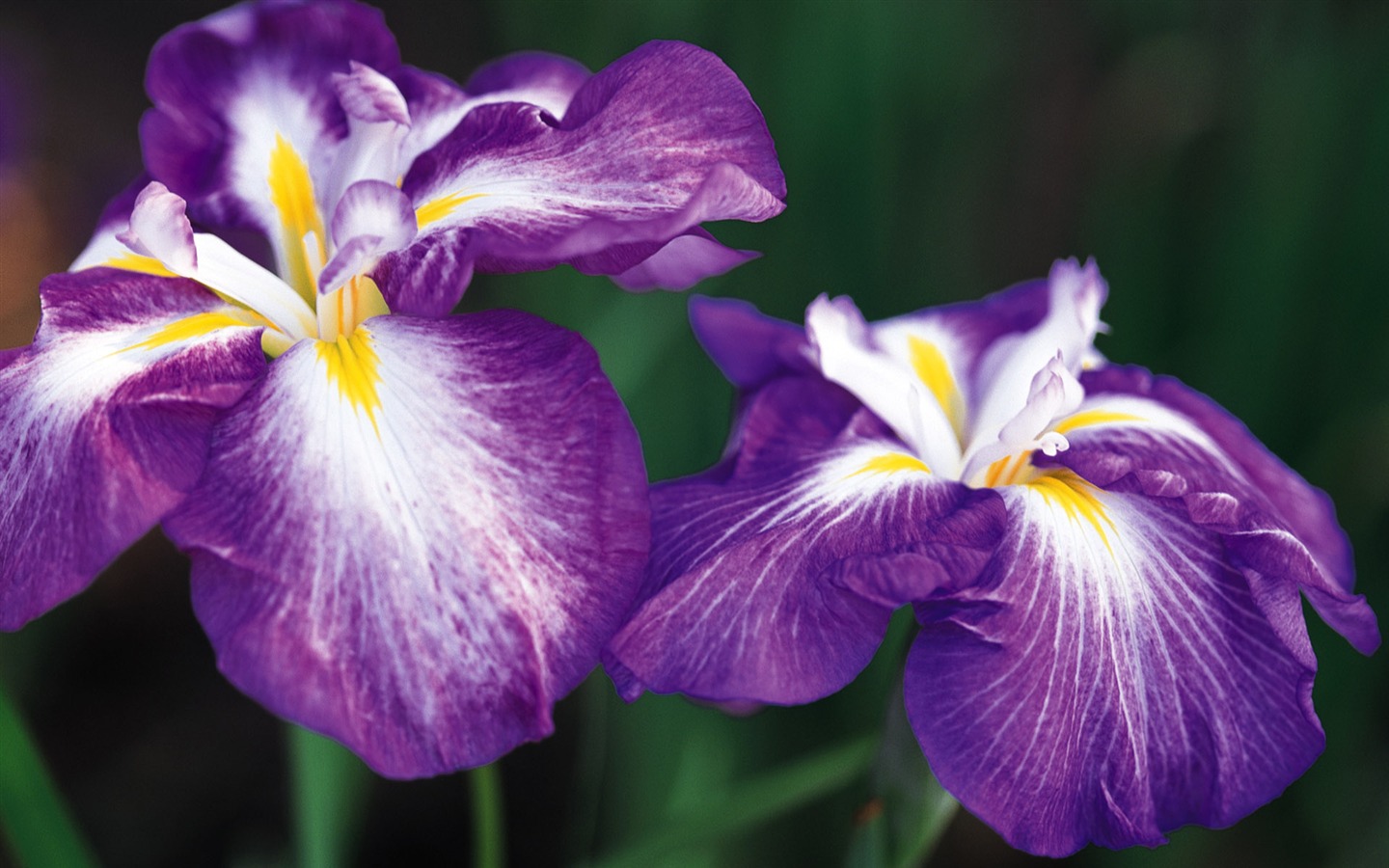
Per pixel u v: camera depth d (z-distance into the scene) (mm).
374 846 863
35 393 412
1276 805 777
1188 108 848
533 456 399
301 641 386
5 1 1553
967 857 840
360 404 406
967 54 799
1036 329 469
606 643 398
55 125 1350
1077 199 970
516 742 388
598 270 412
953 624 416
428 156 445
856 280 695
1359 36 764
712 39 713
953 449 460
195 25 467
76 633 986
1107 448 449
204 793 896
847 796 682
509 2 814
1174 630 426
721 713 645
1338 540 472
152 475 396
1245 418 739
